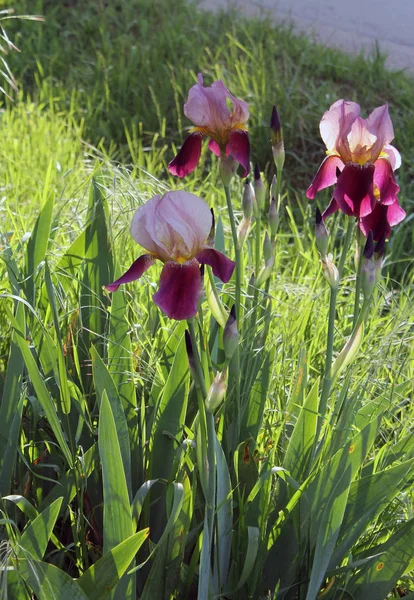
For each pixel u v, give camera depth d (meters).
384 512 2.21
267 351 2.27
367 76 6.58
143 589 1.87
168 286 1.59
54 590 1.61
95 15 7.75
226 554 1.96
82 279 2.55
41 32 7.22
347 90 6.39
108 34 7.23
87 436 2.29
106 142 5.79
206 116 2.00
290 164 5.62
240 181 4.41
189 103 2.01
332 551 1.84
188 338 1.63
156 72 6.51
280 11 8.76
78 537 2.05
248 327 2.23
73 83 6.42
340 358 1.94
